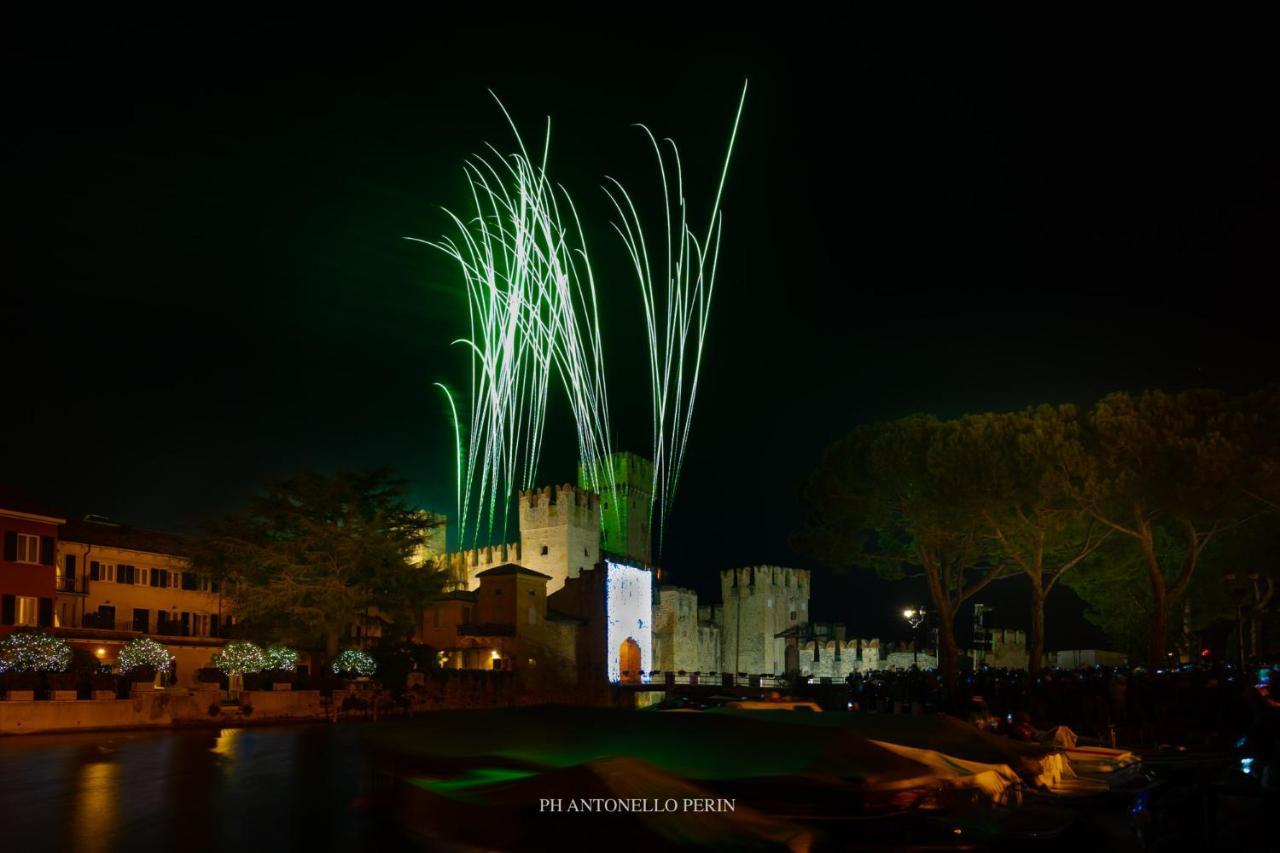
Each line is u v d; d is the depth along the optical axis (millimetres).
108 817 17891
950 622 48656
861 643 107938
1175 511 39969
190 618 68250
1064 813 12711
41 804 19766
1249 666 37469
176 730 44938
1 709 40375
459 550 108500
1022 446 42406
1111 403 43156
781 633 116562
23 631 50781
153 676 48438
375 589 65125
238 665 53406
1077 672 35781
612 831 9422
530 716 11492
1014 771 13117
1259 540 51250
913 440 47938
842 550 52125
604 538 118688
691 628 111000
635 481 120625
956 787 11406
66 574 60844
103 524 68188
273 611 61250
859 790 10492
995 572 52562
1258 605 52906
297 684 55531
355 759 28469
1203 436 39562
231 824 16703
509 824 9695
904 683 46656
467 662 79500
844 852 10344
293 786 22219
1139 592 63156
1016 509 44812
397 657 63719
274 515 63312
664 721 11203
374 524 64188
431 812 10461
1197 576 55281
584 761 10453
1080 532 49500
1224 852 10789
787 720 13203
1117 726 29719
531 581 84188
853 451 51062
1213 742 26594
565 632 88125
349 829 15141
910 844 10594
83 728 43250
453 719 11648
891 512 51219
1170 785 12344
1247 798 12430
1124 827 13648
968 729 13648
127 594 64188
